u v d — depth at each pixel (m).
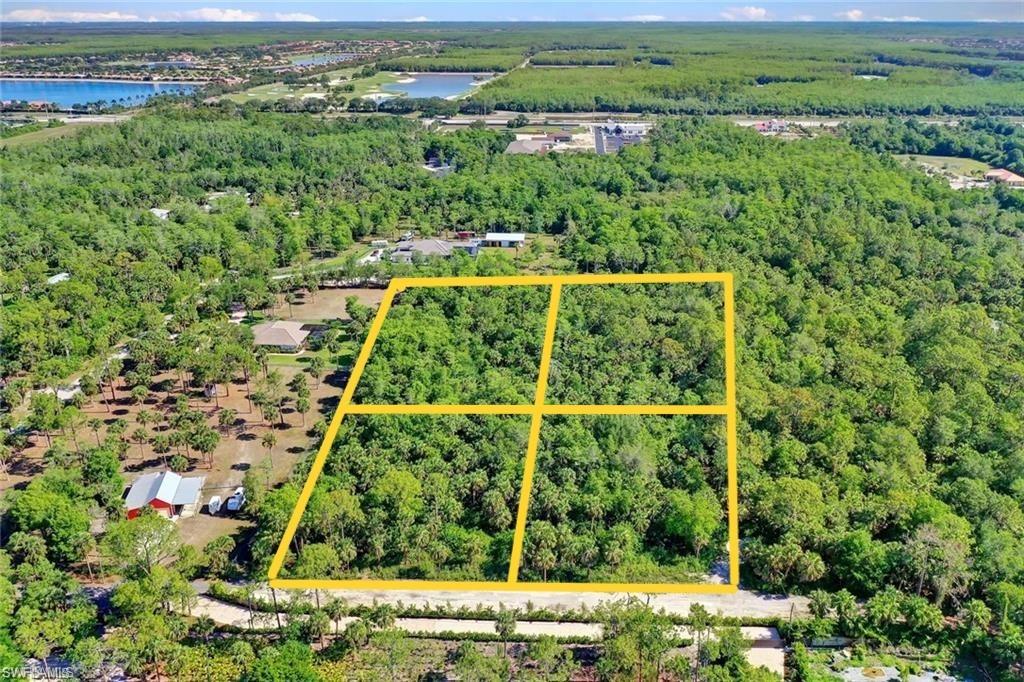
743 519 101.12
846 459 108.88
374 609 86.31
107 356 148.12
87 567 95.75
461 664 77.69
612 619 82.25
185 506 107.38
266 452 120.75
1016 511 96.56
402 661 81.12
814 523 95.06
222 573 94.69
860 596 90.19
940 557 86.44
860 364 132.00
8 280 172.75
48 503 98.31
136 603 83.44
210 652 82.31
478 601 91.00
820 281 179.25
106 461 109.31
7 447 118.00
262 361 144.88
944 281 169.12
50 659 82.31
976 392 120.75
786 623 85.56
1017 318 153.75
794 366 133.25
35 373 139.50
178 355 140.50
